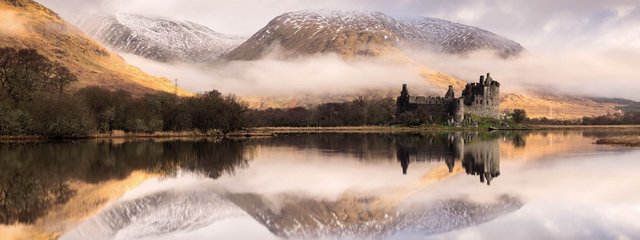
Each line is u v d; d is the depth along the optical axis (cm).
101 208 4962
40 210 4831
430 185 6331
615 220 4350
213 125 18162
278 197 5562
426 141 15100
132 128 16312
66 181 6512
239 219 4591
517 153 10606
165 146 12331
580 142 14225
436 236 3988
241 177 7025
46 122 13725
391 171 7669
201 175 7212
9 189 5869
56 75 18725
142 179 6806
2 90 13400
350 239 3978
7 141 12900
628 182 6312
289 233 4141
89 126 14650
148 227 4284
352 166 8306
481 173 7362
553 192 5684
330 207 5075
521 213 4662
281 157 9775
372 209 4969
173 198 5491
